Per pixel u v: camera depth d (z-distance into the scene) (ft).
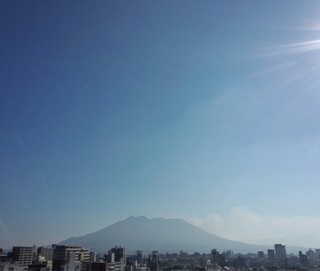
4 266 508.53
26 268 549.13
